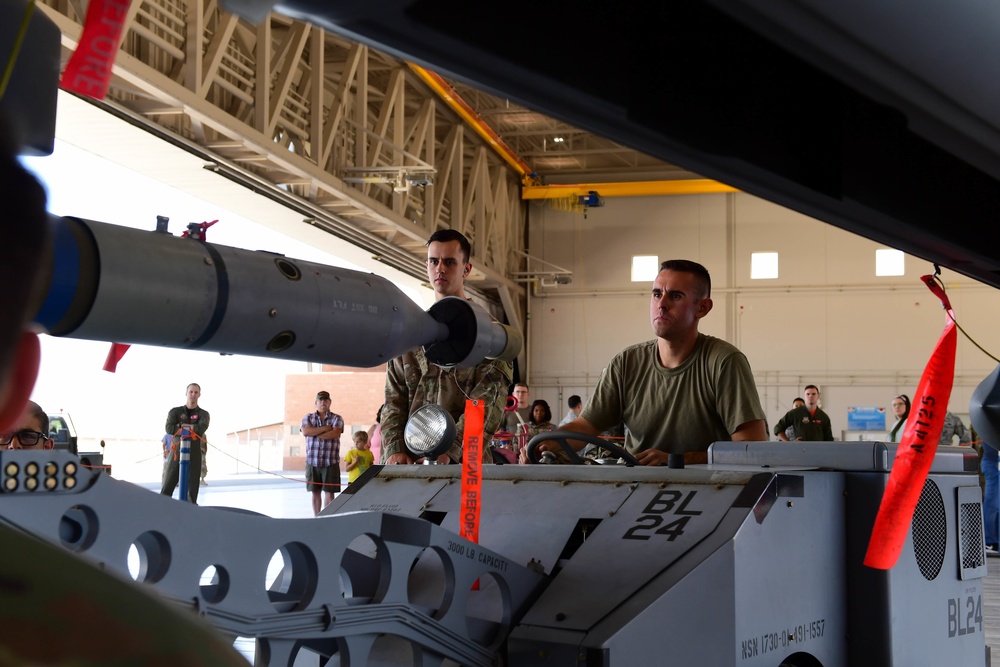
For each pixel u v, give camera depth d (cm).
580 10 44
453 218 1570
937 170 59
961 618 243
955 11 44
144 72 746
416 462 294
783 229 1859
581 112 49
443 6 41
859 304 1820
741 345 1861
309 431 1052
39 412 244
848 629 212
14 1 39
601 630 153
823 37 45
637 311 1908
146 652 23
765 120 52
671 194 1905
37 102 54
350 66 1152
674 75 49
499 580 163
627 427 288
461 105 1482
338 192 1130
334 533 129
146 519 106
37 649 22
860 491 213
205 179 997
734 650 168
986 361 1745
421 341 130
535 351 1944
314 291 105
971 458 257
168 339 93
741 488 184
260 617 117
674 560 169
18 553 24
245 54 969
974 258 69
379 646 174
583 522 192
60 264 79
